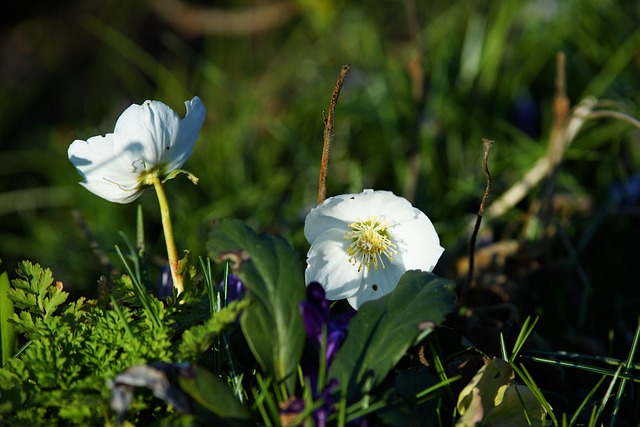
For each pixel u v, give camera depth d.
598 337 0.93
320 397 0.74
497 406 0.77
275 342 0.75
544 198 0.97
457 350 0.82
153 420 0.76
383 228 0.80
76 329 0.78
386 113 1.20
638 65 1.23
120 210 1.13
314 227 0.80
